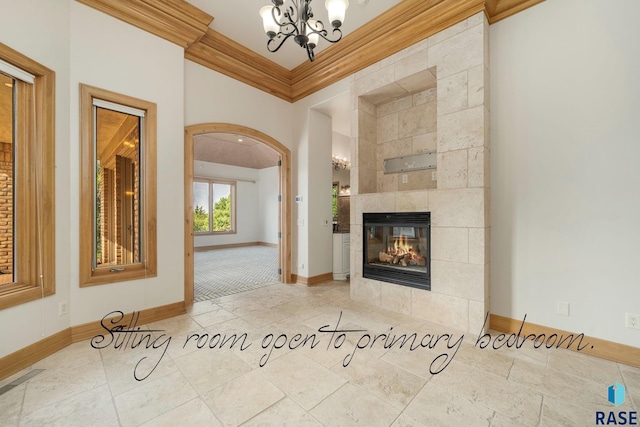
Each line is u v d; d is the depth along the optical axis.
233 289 4.16
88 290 2.51
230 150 9.14
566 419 1.53
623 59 2.10
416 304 3.01
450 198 2.75
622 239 2.12
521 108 2.55
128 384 1.84
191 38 3.13
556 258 2.39
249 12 3.02
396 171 3.70
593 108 2.21
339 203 6.86
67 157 2.38
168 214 3.03
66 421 1.51
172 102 3.06
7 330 1.93
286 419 1.54
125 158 2.88
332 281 4.66
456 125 2.72
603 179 2.18
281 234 4.64
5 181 2.12
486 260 2.61
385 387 1.82
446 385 1.84
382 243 3.51
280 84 4.33
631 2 2.08
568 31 2.32
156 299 2.94
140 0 2.67
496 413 1.58
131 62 2.75
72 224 2.42
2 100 2.09
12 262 2.13
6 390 1.77
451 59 2.76
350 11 2.99
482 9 2.56
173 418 1.54
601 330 2.20
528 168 2.52
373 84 3.44
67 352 2.25
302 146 4.47
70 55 2.39
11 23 1.97
